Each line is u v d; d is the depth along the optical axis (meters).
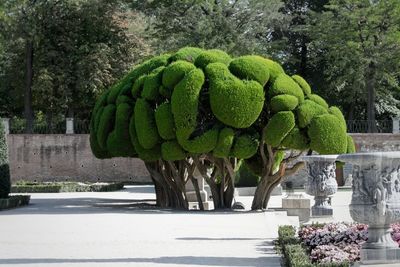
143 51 45.59
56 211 22.06
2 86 46.81
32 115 47.50
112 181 41.47
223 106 19.97
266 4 44.22
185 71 20.77
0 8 37.25
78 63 43.09
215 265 10.51
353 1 42.31
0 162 24.45
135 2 44.75
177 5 44.62
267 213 20.20
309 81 50.53
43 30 43.78
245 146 20.59
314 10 49.91
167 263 10.74
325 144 20.67
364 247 9.71
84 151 41.38
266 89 20.97
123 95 23.28
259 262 10.78
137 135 21.81
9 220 18.91
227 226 16.55
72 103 44.66
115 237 14.49
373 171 9.48
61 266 10.55
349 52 41.88
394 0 41.44
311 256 10.37
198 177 26.58
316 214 17.52
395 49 41.94
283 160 21.97
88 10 44.03
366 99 45.31
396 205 9.52
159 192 24.81
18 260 11.23
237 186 33.84
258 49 44.75
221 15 43.84
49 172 41.22
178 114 20.33
